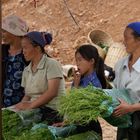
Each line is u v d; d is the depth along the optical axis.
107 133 9.69
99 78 6.36
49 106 6.71
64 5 18.23
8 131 6.46
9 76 7.50
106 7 17.89
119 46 12.64
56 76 6.66
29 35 6.70
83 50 6.29
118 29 16.67
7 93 7.52
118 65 6.20
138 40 5.87
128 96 5.88
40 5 18.58
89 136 6.06
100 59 6.36
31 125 6.57
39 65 6.74
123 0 17.89
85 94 5.73
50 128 6.18
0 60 4.39
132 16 17.03
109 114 5.61
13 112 6.70
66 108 5.68
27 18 18.28
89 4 18.19
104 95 5.70
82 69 6.30
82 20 17.64
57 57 16.06
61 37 17.00
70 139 5.97
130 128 5.94
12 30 7.38
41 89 6.78
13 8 18.92
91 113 5.54
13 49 7.52
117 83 6.15
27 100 6.98
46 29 17.55
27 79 6.94
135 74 5.89
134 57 5.96
